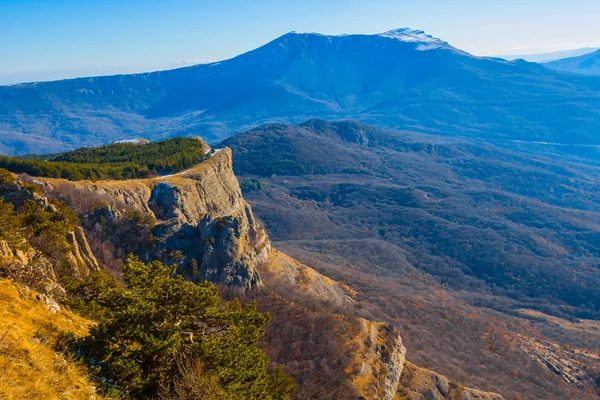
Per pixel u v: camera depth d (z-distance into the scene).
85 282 37.47
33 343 21.50
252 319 30.25
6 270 32.19
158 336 23.88
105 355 23.08
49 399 18.41
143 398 22.72
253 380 28.02
